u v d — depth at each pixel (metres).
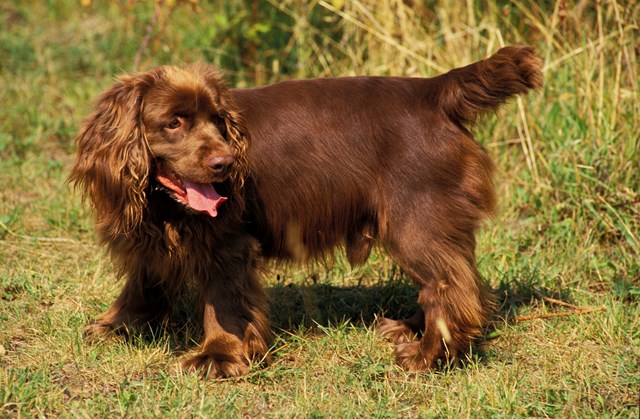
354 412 4.24
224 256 4.80
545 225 6.80
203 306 5.21
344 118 4.87
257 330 4.87
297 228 4.95
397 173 4.79
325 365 4.84
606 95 7.19
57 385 4.44
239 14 9.69
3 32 11.96
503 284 5.89
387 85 4.96
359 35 8.72
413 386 4.60
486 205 4.88
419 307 5.65
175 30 10.59
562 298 5.79
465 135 4.87
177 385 4.46
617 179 6.76
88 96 9.73
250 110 4.86
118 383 4.52
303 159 4.86
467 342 4.84
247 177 4.76
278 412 4.23
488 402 4.39
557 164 7.02
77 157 4.61
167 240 4.70
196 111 4.44
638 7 7.29
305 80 5.05
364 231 4.99
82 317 5.30
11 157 8.26
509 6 8.19
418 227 4.76
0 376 4.40
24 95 9.66
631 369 4.70
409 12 8.38
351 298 5.88
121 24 11.66
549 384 4.59
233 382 4.62
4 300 5.59
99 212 4.63
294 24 9.61
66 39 11.77
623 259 6.16
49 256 6.34
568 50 7.73
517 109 7.59
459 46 8.12
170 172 4.55
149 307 5.24
